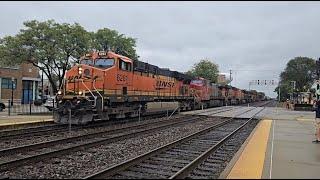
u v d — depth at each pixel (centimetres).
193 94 4922
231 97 8281
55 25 3956
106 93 2447
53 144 1609
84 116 2306
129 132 2158
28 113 3334
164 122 2933
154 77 3378
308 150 1427
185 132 2297
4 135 1842
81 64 2511
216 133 2284
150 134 2112
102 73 2420
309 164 1141
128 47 4816
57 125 2417
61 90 2442
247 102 11144
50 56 3850
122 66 2662
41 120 2514
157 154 1431
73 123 2312
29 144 1562
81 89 2416
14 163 1172
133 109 2948
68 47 3928
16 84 5906
